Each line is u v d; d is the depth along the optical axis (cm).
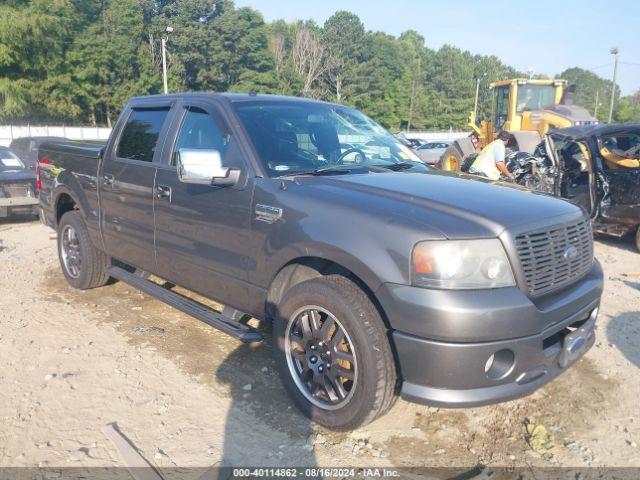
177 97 465
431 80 8806
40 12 4078
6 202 1008
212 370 416
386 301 296
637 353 459
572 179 957
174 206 430
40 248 820
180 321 512
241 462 311
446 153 1452
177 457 315
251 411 362
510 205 327
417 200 322
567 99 1498
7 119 4197
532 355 300
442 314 280
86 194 545
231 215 382
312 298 329
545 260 315
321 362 336
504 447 332
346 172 391
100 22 4897
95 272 574
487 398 293
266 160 381
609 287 644
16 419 348
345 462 312
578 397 389
